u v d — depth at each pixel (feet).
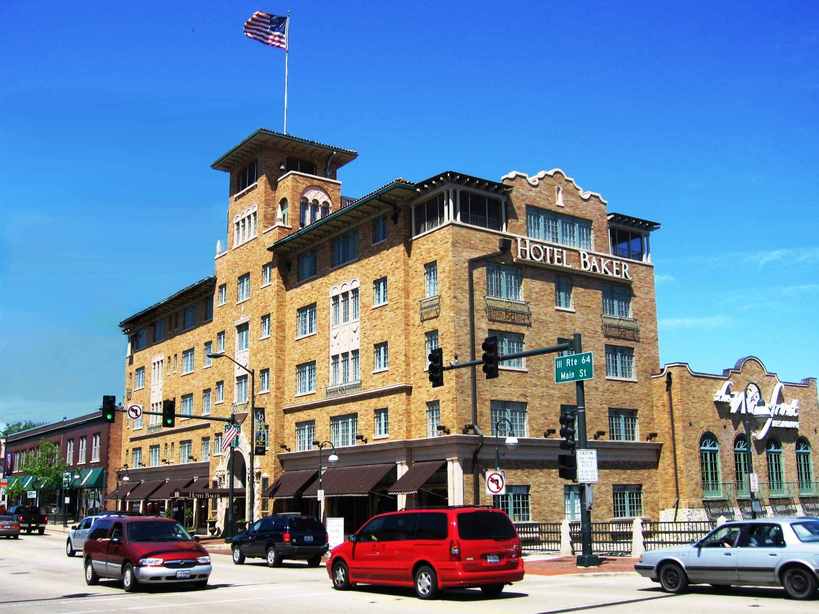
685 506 148.66
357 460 146.51
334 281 160.15
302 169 188.03
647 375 157.89
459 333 131.34
